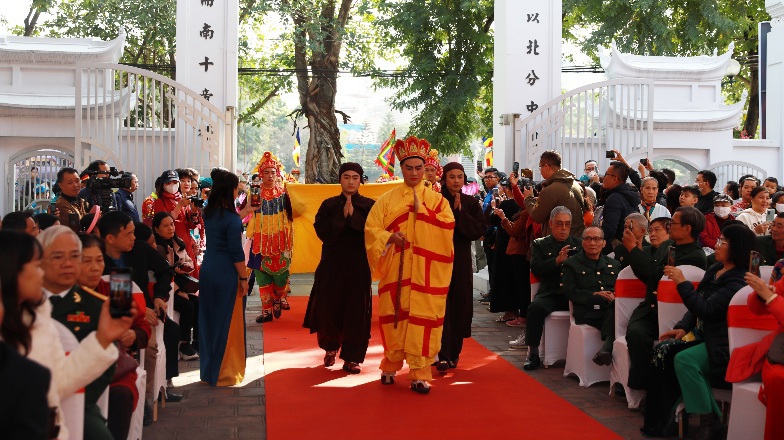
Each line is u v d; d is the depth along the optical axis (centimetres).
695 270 603
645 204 898
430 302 674
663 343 572
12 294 303
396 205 688
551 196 849
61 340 367
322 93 2323
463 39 2373
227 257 710
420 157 688
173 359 663
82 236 467
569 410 630
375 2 2506
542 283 796
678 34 2283
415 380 679
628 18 2227
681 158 1739
